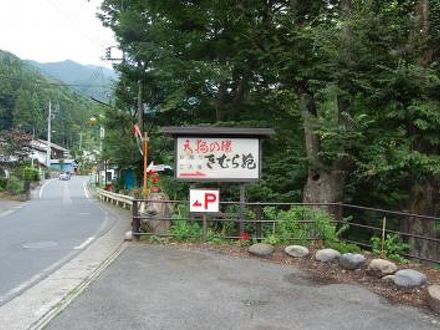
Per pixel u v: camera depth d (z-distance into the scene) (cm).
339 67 1002
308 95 1249
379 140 970
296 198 1341
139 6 1700
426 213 1022
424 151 970
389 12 1002
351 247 920
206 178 1019
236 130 1005
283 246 931
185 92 1530
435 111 874
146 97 2191
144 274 761
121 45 2127
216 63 1488
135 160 2681
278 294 664
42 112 8481
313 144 1184
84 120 10144
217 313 582
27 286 741
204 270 786
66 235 1329
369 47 976
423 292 665
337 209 1102
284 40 1227
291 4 1262
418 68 872
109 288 684
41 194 4369
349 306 618
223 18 1467
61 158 10744
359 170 1088
